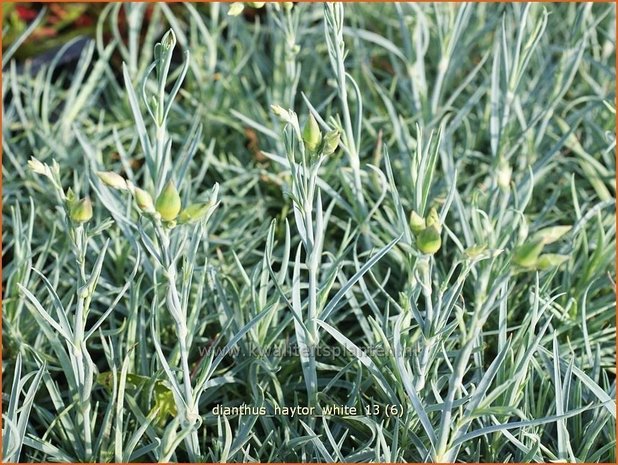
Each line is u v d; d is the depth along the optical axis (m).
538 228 1.73
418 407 1.12
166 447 1.12
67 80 2.54
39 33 2.54
